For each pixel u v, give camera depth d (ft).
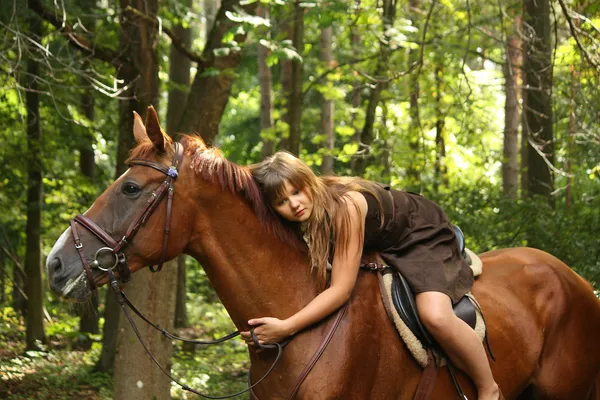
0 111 31.53
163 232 10.14
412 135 36.32
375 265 10.94
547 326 12.34
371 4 27.12
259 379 10.63
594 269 22.29
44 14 22.08
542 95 28.48
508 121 40.27
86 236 9.96
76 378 27.30
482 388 10.84
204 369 28.78
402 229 11.02
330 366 10.23
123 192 10.09
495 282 12.34
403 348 10.77
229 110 64.03
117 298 10.21
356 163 36.04
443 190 32.17
